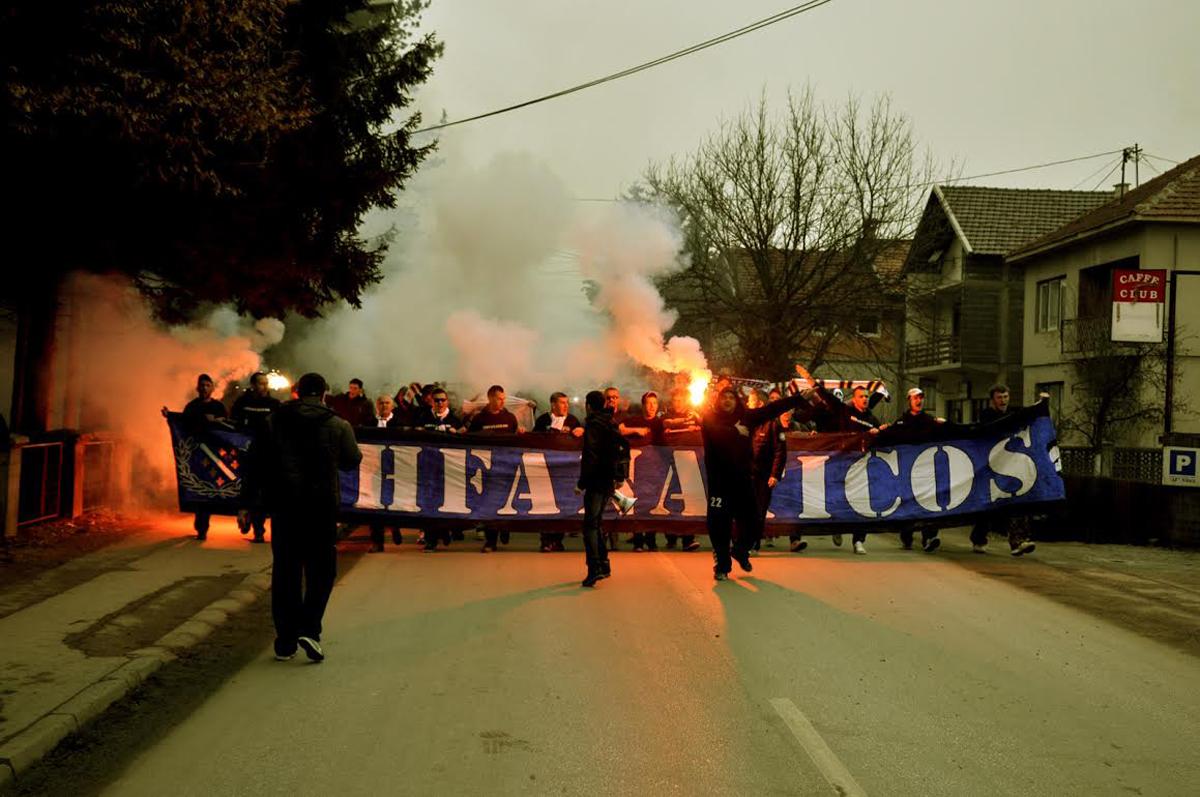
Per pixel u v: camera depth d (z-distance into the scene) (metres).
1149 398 25.28
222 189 11.08
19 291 12.77
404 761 5.03
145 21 8.74
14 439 10.98
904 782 4.80
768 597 9.25
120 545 11.27
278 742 5.31
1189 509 13.41
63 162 9.66
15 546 10.72
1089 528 14.36
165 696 6.12
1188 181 26.50
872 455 12.54
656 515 12.22
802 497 12.39
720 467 10.15
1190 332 25.59
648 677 6.54
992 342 37.94
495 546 12.25
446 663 6.87
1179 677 6.82
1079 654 7.39
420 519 12.09
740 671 6.71
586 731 5.48
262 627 7.96
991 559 12.06
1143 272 18.16
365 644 7.39
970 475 12.52
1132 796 4.70
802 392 10.34
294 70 13.32
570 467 12.29
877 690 6.33
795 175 33.78
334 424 7.10
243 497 7.06
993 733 5.56
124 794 4.62
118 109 8.70
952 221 38.53
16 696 5.68
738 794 4.62
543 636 7.63
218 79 9.45
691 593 9.41
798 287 34.28
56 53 8.35
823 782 4.78
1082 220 30.80
